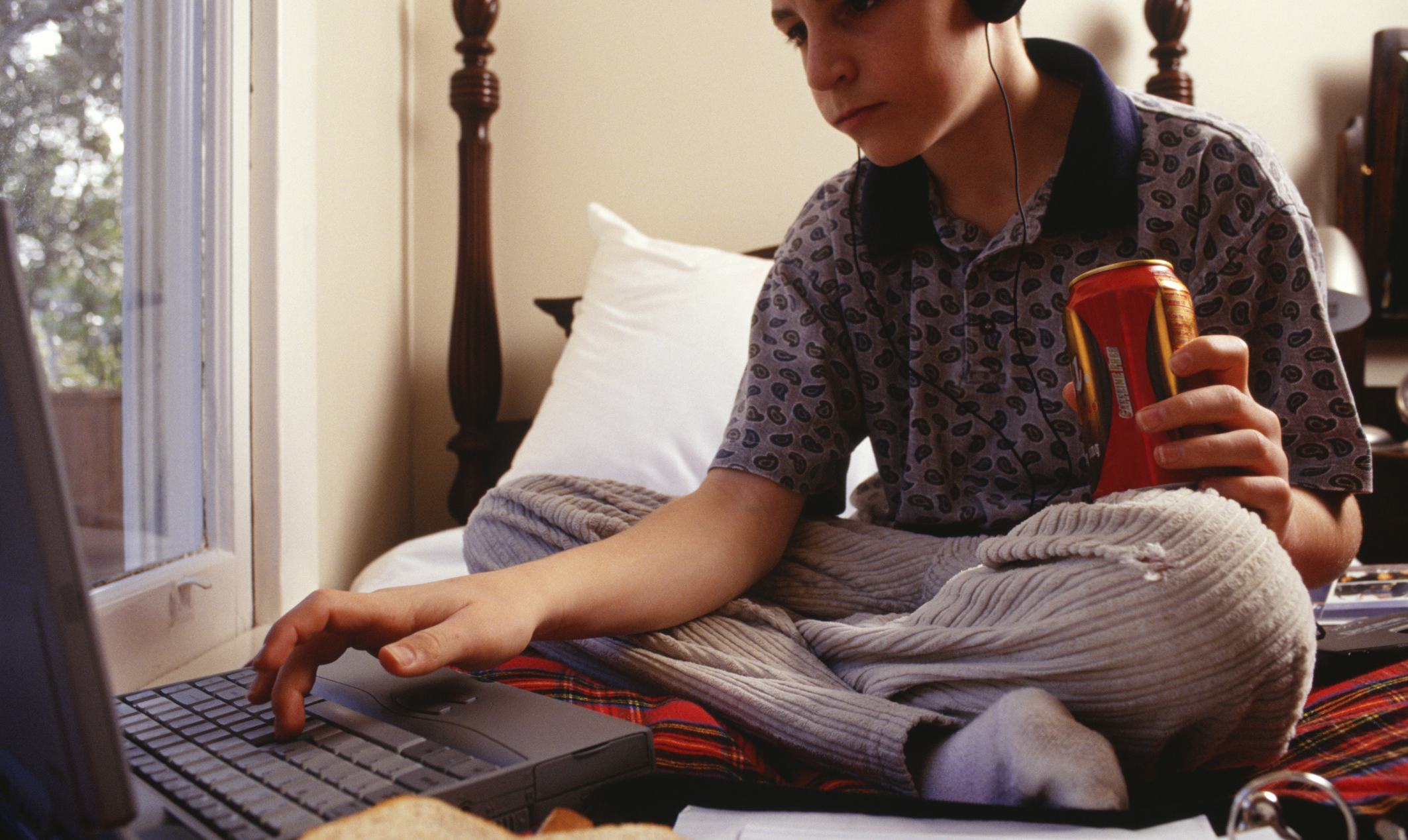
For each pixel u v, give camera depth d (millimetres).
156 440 930
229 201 1033
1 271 295
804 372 829
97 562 829
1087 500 742
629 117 1746
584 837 319
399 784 400
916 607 741
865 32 651
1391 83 1713
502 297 1771
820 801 426
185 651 932
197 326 1011
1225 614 485
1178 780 526
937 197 820
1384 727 574
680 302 1437
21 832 360
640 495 798
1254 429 559
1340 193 1720
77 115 808
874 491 909
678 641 663
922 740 560
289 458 1122
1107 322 575
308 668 504
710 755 557
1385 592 900
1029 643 521
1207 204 748
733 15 1728
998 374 807
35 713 328
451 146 1765
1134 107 792
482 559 776
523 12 1753
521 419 1758
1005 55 752
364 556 1513
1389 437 1629
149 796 409
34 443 297
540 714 494
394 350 1669
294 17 1129
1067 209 759
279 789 405
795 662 661
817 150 1723
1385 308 1742
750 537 748
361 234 1492
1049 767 431
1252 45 1749
